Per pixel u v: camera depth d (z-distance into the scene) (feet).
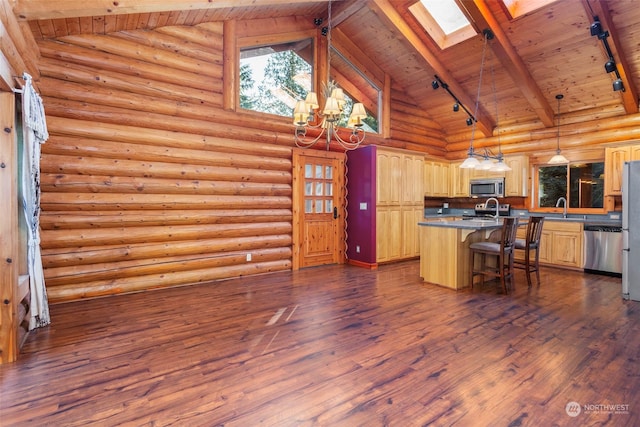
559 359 7.75
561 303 12.00
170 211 14.14
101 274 12.60
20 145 9.43
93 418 5.67
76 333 9.27
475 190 23.11
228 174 15.48
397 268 18.40
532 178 21.09
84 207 12.26
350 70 20.04
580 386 6.62
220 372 7.21
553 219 18.53
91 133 12.30
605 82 16.80
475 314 10.84
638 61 15.15
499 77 18.75
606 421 5.57
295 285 14.58
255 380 6.89
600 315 10.70
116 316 10.62
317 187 18.89
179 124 14.11
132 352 8.15
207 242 15.02
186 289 13.88
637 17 13.41
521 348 8.34
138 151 13.21
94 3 8.29
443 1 16.06
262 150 16.55
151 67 13.48
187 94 14.24
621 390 6.47
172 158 14.01
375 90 21.18
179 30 13.97
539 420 5.60
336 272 17.30
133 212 13.33
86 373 7.16
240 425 5.49
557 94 18.43
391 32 17.95
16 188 7.89
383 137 21.15
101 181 12.53
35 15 8.03
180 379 6.93
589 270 17.20
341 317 10.59
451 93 19.93
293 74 17.80
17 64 8.02
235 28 15.25
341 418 5.67
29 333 9.23
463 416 5.71
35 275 9.45
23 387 6.62
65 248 12.06
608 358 7.78
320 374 7.12
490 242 15.60
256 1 10.94
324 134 18.52
